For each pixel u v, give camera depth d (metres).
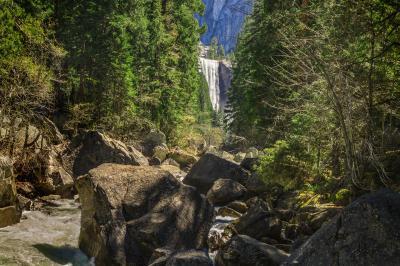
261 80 22.42
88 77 28.00
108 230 9.07
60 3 26.84
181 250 8.47
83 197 10.28
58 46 22.16
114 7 28.45
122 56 28.78
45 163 16.84
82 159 19.91
